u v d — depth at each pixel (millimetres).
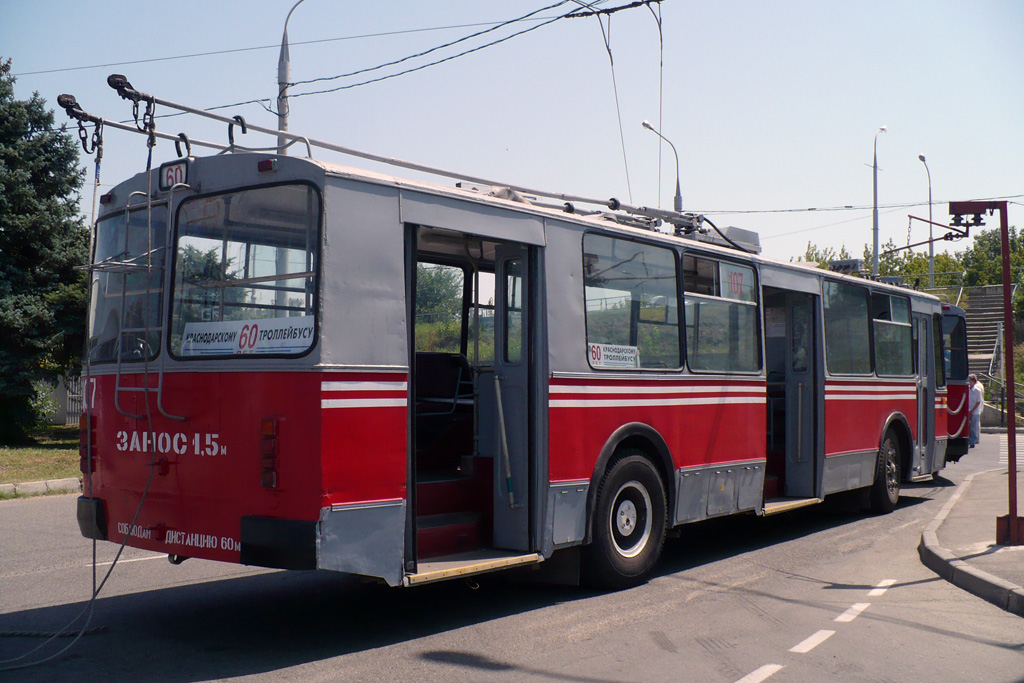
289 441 5582
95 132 5910
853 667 5633
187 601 7426
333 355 5629
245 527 5648
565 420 7285
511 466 7199
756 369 9992
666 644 6121
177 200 6371
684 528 11578
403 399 6043
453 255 8633
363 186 5930
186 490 6059
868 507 12539
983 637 6355
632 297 8195
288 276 5773
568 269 7461
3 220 20219
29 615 6906
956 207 9023
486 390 7484
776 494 11242
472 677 5355
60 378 25500
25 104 21188
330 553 5539
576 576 7660
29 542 10070
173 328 6250
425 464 7801
